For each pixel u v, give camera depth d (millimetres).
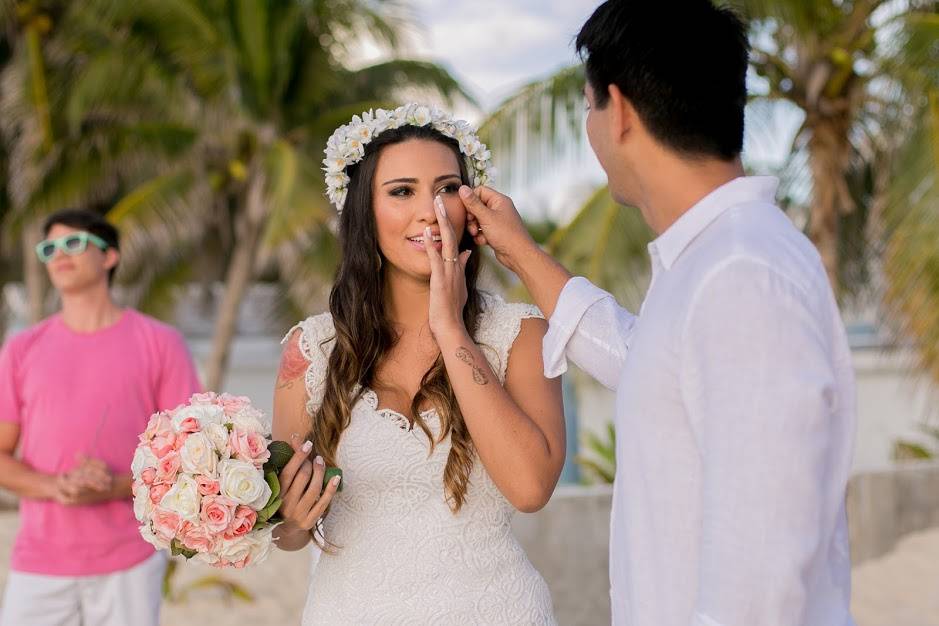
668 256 1542
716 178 1563
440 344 2162
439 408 2264
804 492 1298
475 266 2439
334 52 11219
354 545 2279
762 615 1289
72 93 10898
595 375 2070
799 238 1450
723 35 1551
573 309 2066
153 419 2160
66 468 3523
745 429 1317
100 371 3590
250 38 10203
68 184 10703
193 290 15508
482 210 2312
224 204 12148
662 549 1479
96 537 3480
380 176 2361
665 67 1533
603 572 5594
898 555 6848
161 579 3656
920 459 9875
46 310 11922
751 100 7695
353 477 2287
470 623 2211
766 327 1340
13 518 10461
